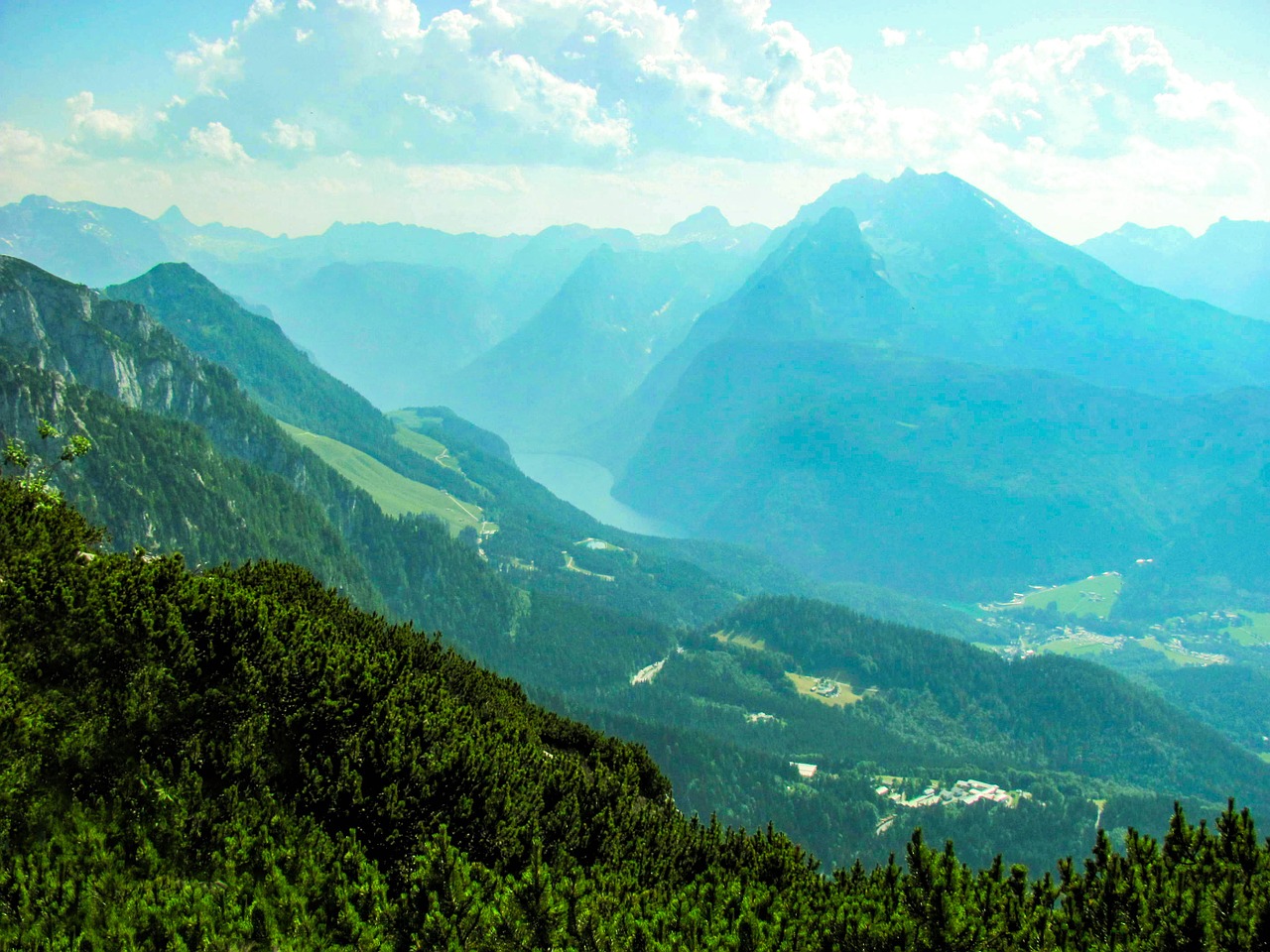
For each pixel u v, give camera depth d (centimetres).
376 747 3697
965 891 3061
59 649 3622
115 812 3011
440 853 3142
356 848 3209
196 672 3794
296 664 4078
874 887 3422
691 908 3262
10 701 3192
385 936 2778
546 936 2859
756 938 2903
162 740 3419
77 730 3241
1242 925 2517
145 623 3844
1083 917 2852
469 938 2802
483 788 3812
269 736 3684
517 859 3525
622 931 2905
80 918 2498
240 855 2953
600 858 3822
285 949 2575
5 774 2869
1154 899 2800
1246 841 3009
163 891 2645
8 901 2489
